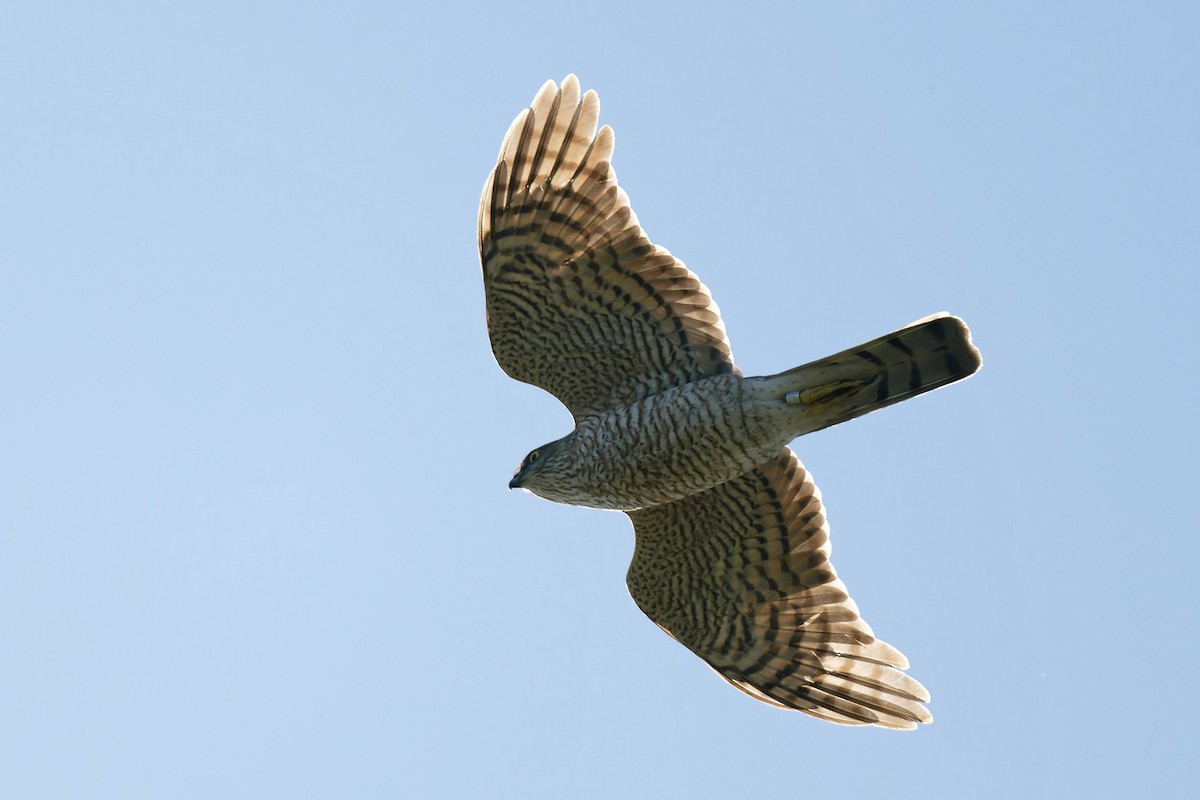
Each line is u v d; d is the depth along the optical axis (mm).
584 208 13156
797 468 14156
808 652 14812
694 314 13156
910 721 14539
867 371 12492
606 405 13547
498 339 13547
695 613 14891
